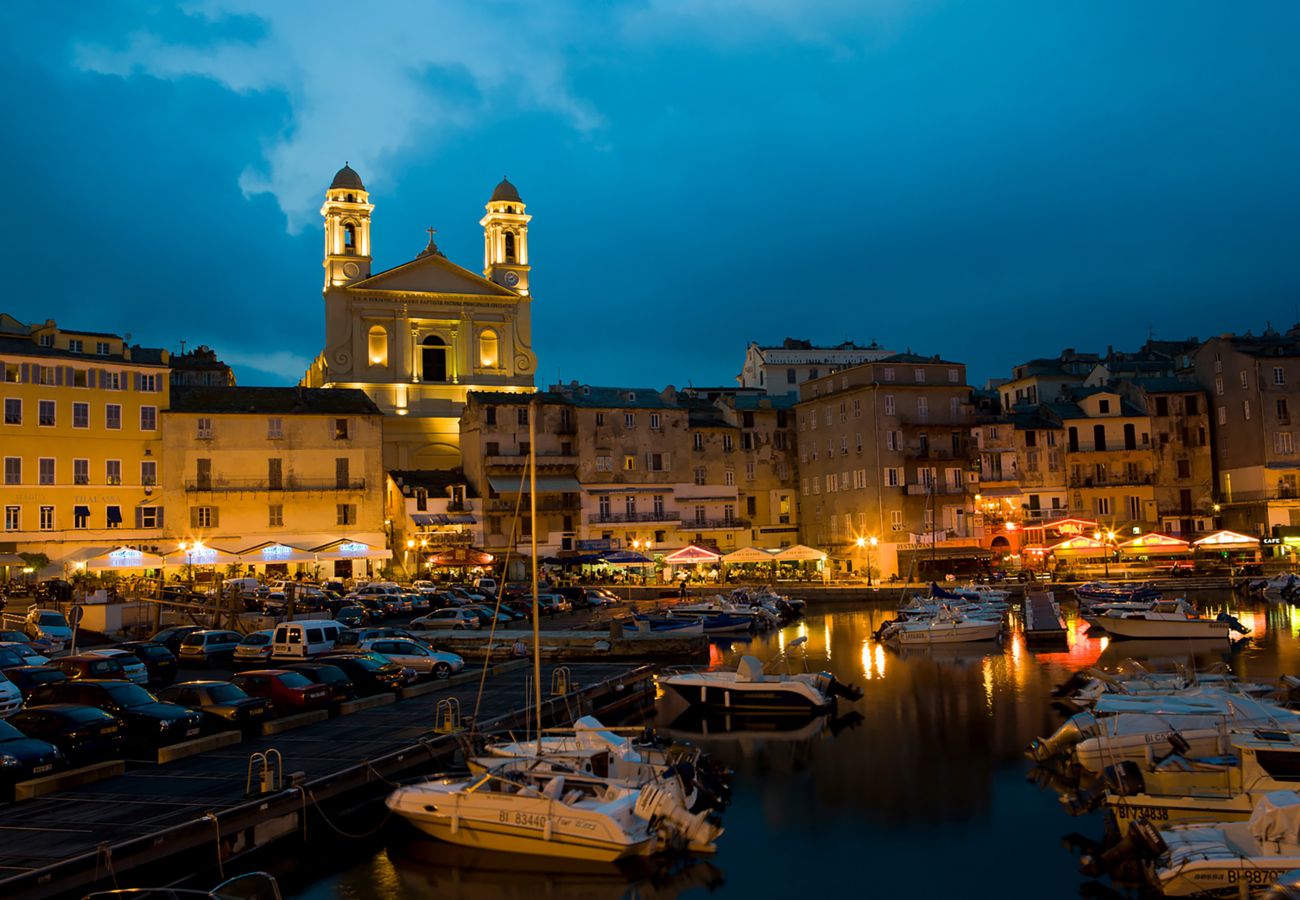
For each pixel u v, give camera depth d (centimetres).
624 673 4831
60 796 2697
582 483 10412
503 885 2498
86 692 3331
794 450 11606
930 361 10556
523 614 7394
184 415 9112
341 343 11125
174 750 3114
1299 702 3503
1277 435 10494
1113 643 6128
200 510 9119
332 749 3216
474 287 11719
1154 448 11038
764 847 2730
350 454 9588
